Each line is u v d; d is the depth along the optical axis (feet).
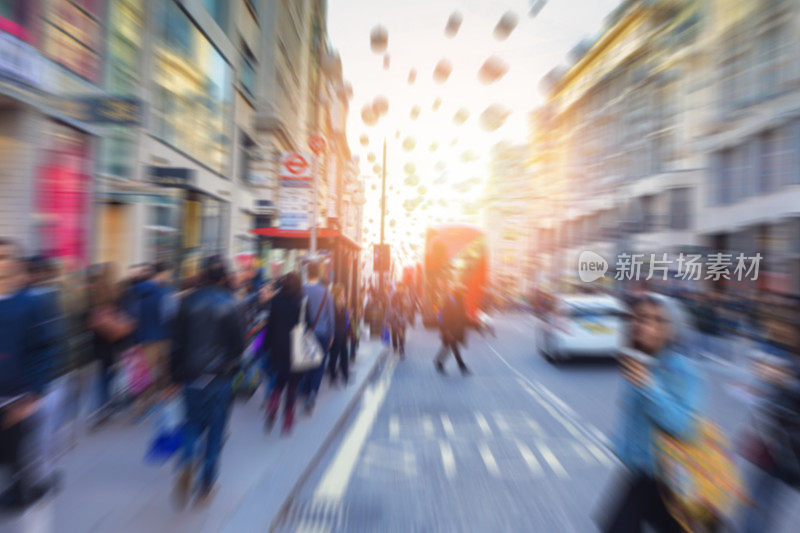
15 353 13.73
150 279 25.38
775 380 13.34
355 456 21.04
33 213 30.99
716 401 32.42
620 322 44.21
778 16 72.79
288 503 16.03
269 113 78.13
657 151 103.65
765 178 77.56
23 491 13.38
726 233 85.66
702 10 84.99
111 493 16.02
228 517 14.43
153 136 45.75
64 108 32.32
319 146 49.60
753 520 13.29
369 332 62.64
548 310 49.96
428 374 41.14
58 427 15.69
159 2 46.68
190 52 53.88
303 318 22.99
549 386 36.42
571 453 21.72
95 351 23.04
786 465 12.87
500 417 27.58
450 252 78.79
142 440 21.07
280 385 22.89
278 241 42.57
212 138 61.16
